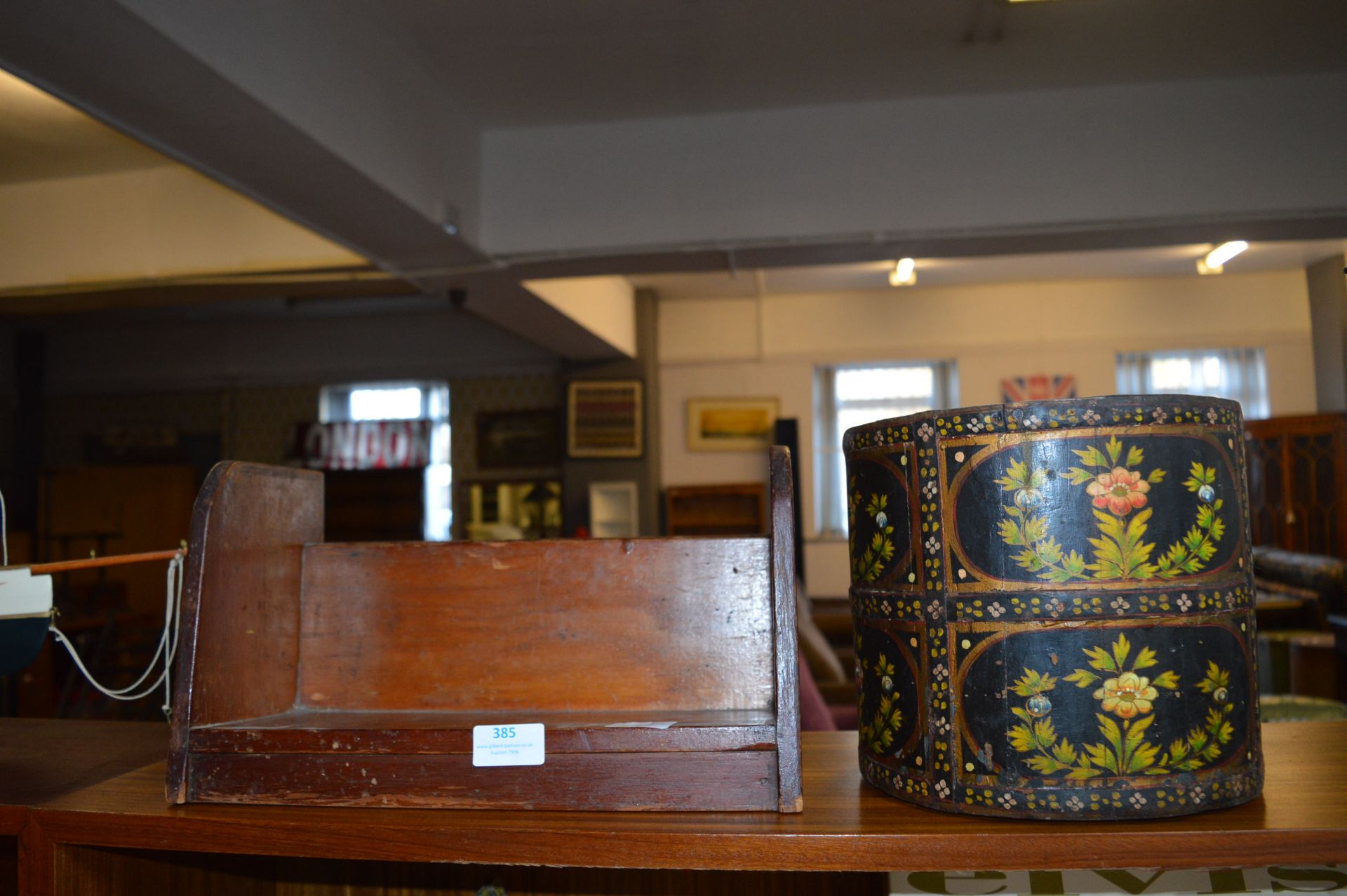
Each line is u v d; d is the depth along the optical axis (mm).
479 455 10281
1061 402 1038
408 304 10016
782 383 9906
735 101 5121
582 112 5230
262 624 1286
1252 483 8539
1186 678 1037
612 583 1287
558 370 10211
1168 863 974
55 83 3207
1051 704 1030
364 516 10266
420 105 4680
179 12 2967
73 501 10242
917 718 1103
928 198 5082
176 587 1325
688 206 5285
